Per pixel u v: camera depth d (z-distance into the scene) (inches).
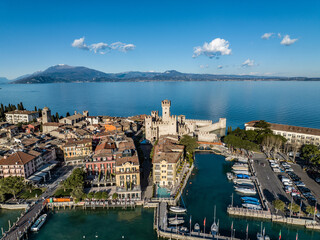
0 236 3270.2
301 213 3641.7
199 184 4758.9
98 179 4453.7
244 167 5477.4
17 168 4463.6
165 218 3550.7
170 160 4566.9
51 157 5487.2
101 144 5723.4
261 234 3230.8
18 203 3946.9
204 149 6879.9
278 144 6264.8
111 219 3737.7
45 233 3408.0
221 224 3528.5
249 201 4013.3
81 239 3289.9
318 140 6515.8
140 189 4148.6
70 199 4018.2
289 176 4953.3
